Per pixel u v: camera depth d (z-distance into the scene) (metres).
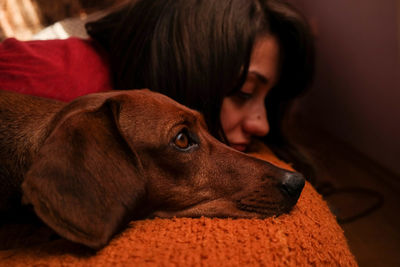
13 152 0.97
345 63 3.40
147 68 1.33
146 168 0.92
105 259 0.73
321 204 1.12
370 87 3.02
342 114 3.58
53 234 0.93
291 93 1.79
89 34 1.58
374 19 2.82
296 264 0.77
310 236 0.87
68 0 2.23
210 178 1.00
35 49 1.39
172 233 0.82
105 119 0.86
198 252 0.74
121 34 1.43
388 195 2.63
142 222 0.89
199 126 1.04
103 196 0.78
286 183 0.96
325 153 3.39
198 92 1.31
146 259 0.72
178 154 0.96
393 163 2.84
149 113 0.94
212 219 0.92
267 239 0.81
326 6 3.64
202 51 1.32
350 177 2.94
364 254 1.97
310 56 1.68
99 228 0.76
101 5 2.12
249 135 1.59
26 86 1.24
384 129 2.89
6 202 0.96
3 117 1.03
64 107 0.99
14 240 0.95
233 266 0.72
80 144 0.80
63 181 0.75
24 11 2.17
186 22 1.36
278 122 1.83
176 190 0.96
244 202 0.97
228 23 1.36
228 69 1.34
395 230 2.20
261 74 1.49
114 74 1.42
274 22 1.54
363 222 2.29
